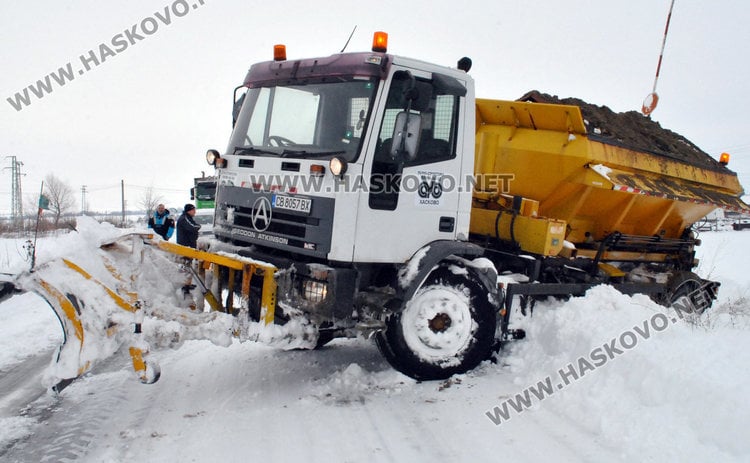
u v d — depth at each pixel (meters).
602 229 6.84
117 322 3.81
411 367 4.85
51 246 3.88
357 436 3.69
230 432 3.71
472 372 5.07
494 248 6.20
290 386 4.71
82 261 3.81
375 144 4.43
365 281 4.60
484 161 6.57
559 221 5.88
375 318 4.45
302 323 4.43
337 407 4.22
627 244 7.21
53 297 3.62
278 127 4.95
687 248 8.28
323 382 4.78
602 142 6.02
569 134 5.94
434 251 4.69
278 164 4.71
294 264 4.51
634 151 6.45
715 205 7.50
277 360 5.45
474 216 6.43
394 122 4.54
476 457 3.38
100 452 3.41
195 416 4.00
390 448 3.52
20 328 6.77
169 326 4.02
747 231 31.47
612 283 6.80
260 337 4.23
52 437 3.62
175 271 4.43
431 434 3.73
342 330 4.52
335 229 4.34
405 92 4.31
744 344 4.62
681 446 3.27
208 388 4.62
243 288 4.29
